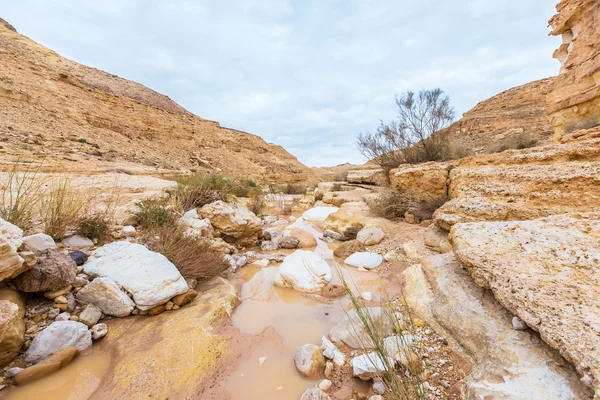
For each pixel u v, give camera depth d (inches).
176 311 106.0
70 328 80.7
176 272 114.9
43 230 120.8
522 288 77.0
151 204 201.0
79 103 953.5
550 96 370.6
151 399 68.9
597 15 311.4
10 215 110.0
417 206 259.0
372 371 73.8
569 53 350.3
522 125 1047.0
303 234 258.1
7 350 70.7
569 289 71.4
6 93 695.7
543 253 87.0
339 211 307.6
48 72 970.1
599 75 305.1
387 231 224.5
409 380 69.4
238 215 229.9
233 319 114.0
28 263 80.0
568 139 187.0
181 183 302.0
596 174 126.5
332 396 72.6
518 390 56.9
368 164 877.2
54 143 550.9
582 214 99.5
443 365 78.3
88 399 67.6
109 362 79.5
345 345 93.8
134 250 117.9
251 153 2129.7
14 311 70.0
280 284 150.7
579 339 57.9
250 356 90.7
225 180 368.2
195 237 168.2
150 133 1232.8
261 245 228.5
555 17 373.1
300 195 744.3
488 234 107.1
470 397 60.5
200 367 80.4
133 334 90.0
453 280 109.2
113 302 96.0
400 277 140.8
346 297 134.6
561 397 53.1
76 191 183.9
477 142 1035.9
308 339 101.3
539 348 66.7
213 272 145.7
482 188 180.4
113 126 1019.3
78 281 99.7
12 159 337.4
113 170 429.4
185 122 1588.3
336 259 197.2
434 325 95.7
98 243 137.9
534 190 148.9
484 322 83.4
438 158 428.8
